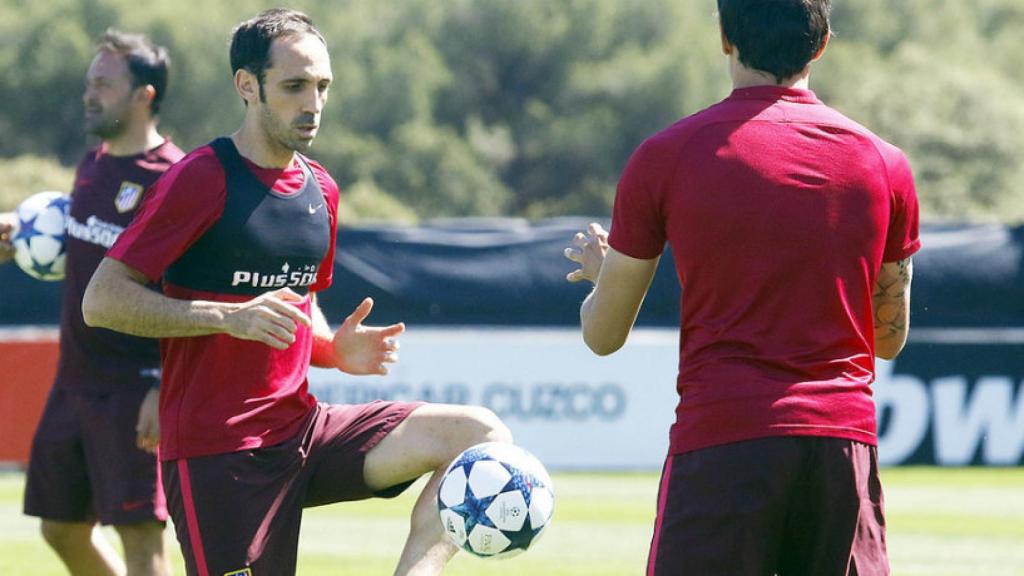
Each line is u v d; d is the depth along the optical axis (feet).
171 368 60.49
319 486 62.90
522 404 188.96
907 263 53.36
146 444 76.74
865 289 50.93
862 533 51.11
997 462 190.49
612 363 189.26
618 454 188.55
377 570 108.27
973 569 111.45
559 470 188.34
